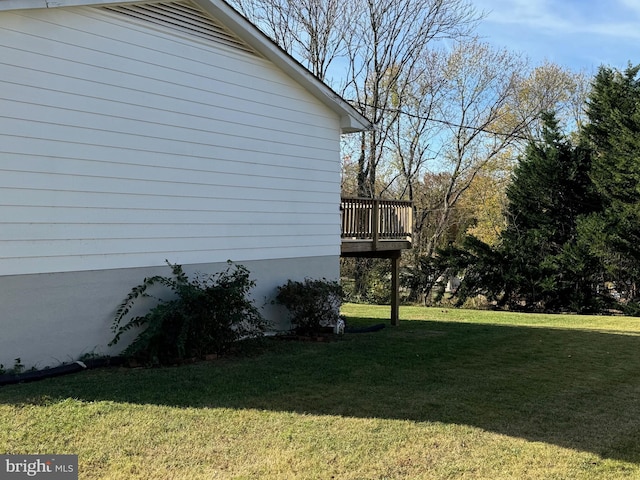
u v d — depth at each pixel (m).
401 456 4.02
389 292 23.19
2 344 5.76
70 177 6.34
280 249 9.14
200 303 6.97
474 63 24.78
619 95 20.97
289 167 9.30
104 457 3.75
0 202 5.74
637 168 18.78
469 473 3.79
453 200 26.50
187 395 5.27
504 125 25.75
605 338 10.52
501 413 5.15
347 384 5.98
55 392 5.18
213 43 8.03
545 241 21.41
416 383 6.16
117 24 6.83
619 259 19.56
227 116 8.24
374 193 23.81
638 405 5.61
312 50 23.08
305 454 3.95
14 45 5.87
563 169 21.42
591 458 4.13
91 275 6.55
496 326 12.38
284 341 8.71
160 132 7.32
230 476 3.54
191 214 7.71
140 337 6.66
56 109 6.21
